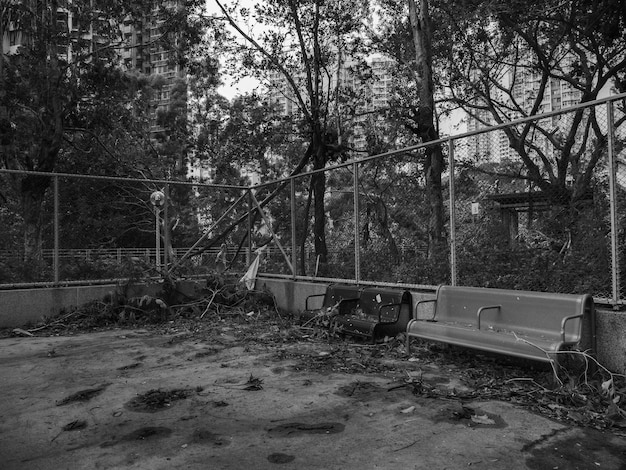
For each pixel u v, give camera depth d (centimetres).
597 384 489
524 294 579
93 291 989
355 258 898
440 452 355
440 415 430
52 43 2052
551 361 485
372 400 475
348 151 1645
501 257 681
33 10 2038
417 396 485
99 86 2298
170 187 1271
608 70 1622
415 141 1695
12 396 507
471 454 351
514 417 424
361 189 908
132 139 2842
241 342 769
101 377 575
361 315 803
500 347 534
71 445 377
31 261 946
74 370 610
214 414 442
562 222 621
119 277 1032
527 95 2244
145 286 1052
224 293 1090
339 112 1608
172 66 2038
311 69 1642
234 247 1238
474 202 725
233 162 2216
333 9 1571
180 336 824
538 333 551
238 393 503
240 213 1235
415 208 827
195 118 2678
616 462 338
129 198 1147
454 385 523
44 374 593
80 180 1021
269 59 1617
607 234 571
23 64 2055
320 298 948
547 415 429
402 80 1806
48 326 906
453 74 1852
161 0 1958
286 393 501
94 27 2123
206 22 1622
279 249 1118
